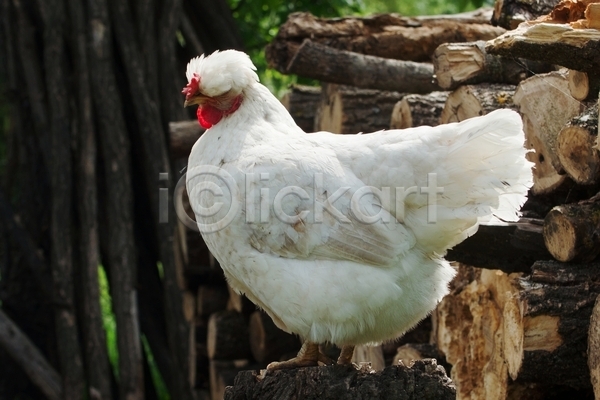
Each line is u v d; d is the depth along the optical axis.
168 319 9.57
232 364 8.05
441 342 5.60
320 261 3.95
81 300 9.67
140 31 10.12
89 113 9.70
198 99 4.26
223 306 8.70
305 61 6.82
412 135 4.01
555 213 4.15
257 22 12.82
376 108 6.98
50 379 9.54
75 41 9.81
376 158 3.99
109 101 9.73
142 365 9.61
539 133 4.76
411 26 7.49
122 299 9.41
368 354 6.36
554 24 3.96
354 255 3.91
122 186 9.63
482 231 4.43
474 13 7.73
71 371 9.36
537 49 3.92
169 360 9.86
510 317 4.23
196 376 8.94
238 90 4.23
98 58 9.74
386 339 4.20
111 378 9.79
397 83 6.91
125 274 9.46
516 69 5.43
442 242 4.02
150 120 9.80
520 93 4.93
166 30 10.15
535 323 4.04
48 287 9.75
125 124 9.92
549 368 4.06
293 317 4.00
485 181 3.88
